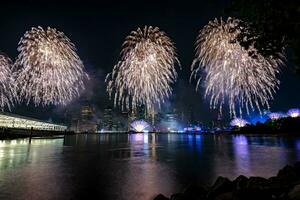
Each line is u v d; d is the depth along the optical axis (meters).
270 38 7.09
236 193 7.84
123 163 22.05
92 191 12.35
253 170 18.06
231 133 128.50
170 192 12.32
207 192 10.05
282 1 6.25
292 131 86.00
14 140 60.25
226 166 19.97
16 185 13.47
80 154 29.89
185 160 24.05
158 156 28.00
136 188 13.00
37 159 24.27
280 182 9.53
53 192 12.14
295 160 23.12
